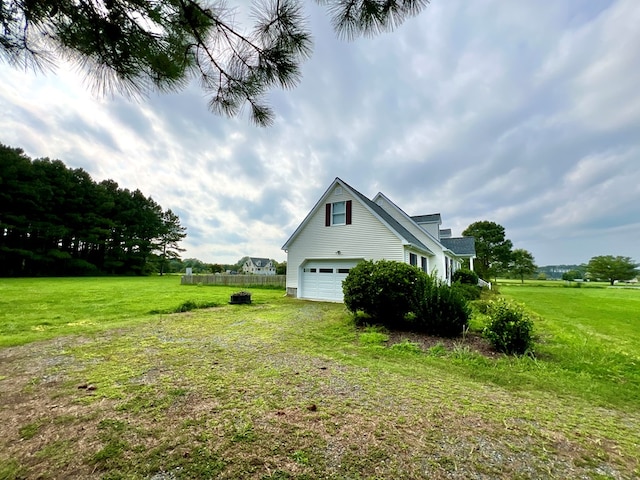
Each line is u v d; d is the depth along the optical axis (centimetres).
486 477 180
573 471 188
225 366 392
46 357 427
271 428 233
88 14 184
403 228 1399
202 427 234
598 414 275
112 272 3584
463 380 356
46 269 2947
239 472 181
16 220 2645
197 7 201
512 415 266
